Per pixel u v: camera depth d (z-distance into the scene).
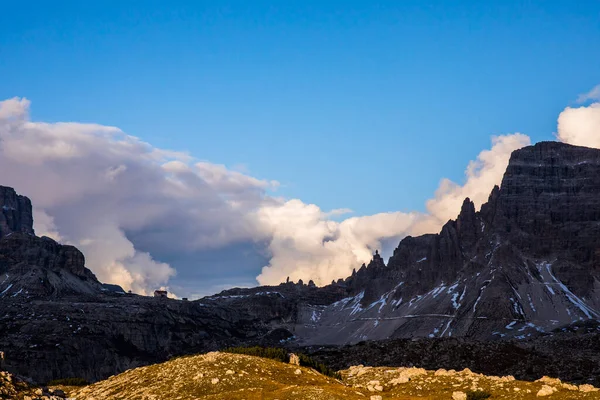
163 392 100.62
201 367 109.00
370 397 97.69
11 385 89.00
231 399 94.12
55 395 94.44
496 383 105.44
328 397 93.19
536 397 94.94
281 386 101.00
